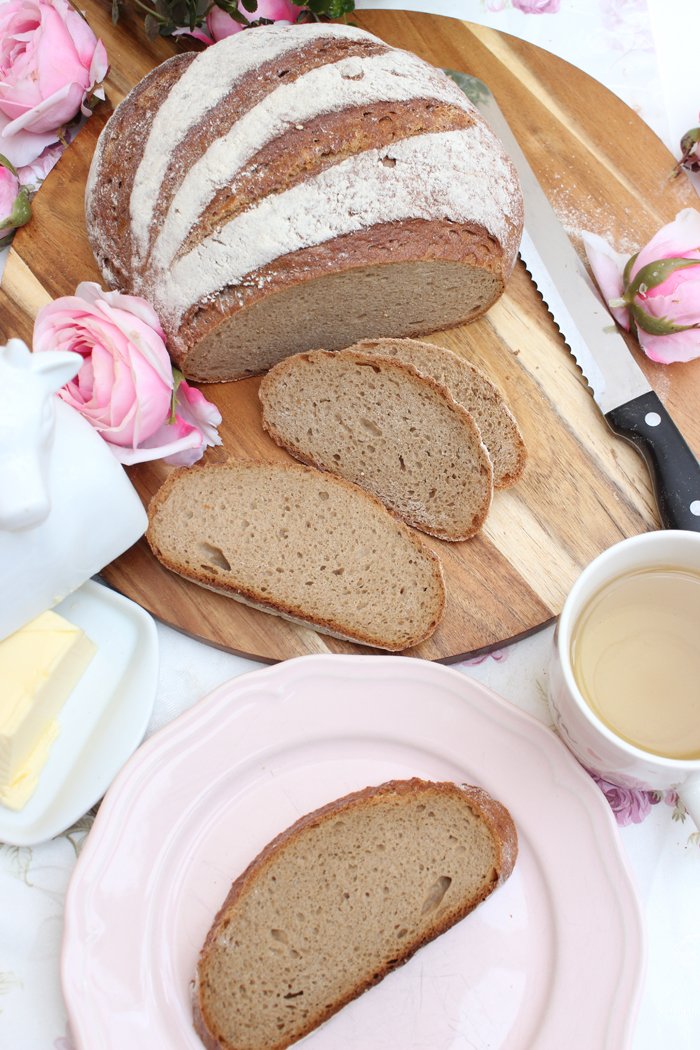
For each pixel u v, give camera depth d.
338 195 0.75
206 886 0.71
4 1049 0.69
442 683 0.73
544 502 0.78
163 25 0.83
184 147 0.75
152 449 0.74
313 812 0.70
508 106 0.85
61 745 0.73
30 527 0.65
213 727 0.72
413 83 0.76
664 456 0.77
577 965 0.69
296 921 0.69
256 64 0.76
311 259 0.75
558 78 0.86
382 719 0.73
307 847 0.70
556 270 0.82
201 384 0.81
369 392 0.77
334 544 0.76
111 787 0.70
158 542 0.75
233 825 0.72
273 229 0.74
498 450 0.78
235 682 0.72
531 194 0.83
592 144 0.85
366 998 0.69
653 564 0.69
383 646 0.74
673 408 0.80
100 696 0.74
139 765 0.71
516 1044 0.69
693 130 0.83
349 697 0.73
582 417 0.79
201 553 0.76
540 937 0.70
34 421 0.64
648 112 0.88
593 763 0.69
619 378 0.79
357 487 0.77
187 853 0.71
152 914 0.70
